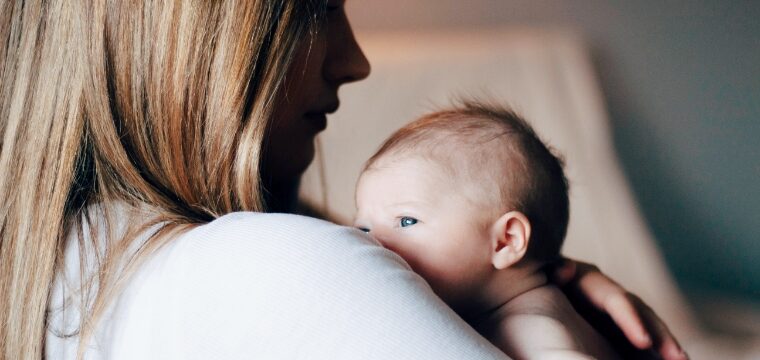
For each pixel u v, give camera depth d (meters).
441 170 0.98
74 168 0.67
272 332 0.53
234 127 0.69
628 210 2.67
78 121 0.67
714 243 2.57
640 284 2.41
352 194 2.63
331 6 0.97
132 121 0.68
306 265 0.55
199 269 0.56
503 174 0.99
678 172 2.86
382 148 1.06
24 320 0.64
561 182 1.06
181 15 0.67
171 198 0.67
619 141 2.98
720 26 3.22
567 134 2.94
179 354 0.54
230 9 0.67
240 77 0.68
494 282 0.97
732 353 2.08
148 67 0.68
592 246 2.52
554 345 0.84
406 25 3.64
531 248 1.00
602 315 1.05
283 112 0.90
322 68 0.98
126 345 0.56
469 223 0.96
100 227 0.65
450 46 3.48
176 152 0.68
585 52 3.32
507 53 3.37
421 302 0.56
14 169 0.68
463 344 0.55
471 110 1.11
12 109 0.69
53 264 0.65
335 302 0.54
